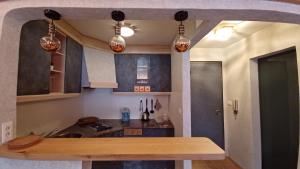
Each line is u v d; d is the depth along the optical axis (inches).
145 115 137.7
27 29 57.7
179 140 46.4
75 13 45.0
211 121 147.9
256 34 105.0
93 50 118.9
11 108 45.2
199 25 66.0
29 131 71.6
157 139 47.2
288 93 90.1
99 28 98.4
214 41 127.9
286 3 44.4
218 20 50.6
